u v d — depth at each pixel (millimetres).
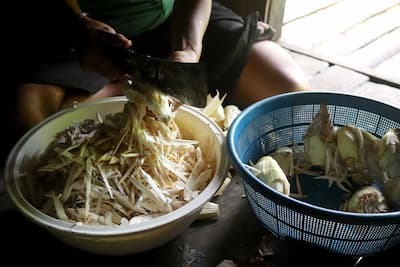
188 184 918
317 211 727
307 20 2078
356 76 1592
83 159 883
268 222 869
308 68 1631
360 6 2234
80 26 1039
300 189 956
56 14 1111
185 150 977
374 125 1022
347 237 778
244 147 977
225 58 1207
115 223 853
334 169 955
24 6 1163
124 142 902
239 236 927
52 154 943
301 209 738
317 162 973
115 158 886
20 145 926
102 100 1047
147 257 890
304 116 1047
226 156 905
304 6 2213
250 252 895
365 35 1974
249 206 976
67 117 1014
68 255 903
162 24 1329
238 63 1214
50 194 881
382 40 1937
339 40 1926
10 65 1150
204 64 863
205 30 1217
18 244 925
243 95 1335
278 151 989
